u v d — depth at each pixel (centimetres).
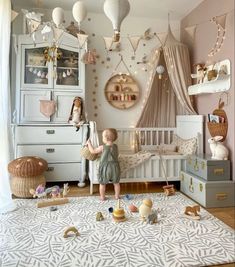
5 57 247
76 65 351
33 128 321
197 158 293
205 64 326
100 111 392
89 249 174
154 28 402
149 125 390
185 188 312
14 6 356
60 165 329
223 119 291
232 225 220
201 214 239
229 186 270
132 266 154
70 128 331
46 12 368
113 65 394
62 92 345
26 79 338
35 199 279
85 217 230
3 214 236
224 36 288
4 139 248
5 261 159
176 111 391
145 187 338
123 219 221
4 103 248
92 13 384
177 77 349
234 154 275
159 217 230
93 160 299
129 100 396
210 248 176
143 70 402
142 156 314
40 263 157
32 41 332
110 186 339
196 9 359
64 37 340
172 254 168
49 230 203
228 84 282
